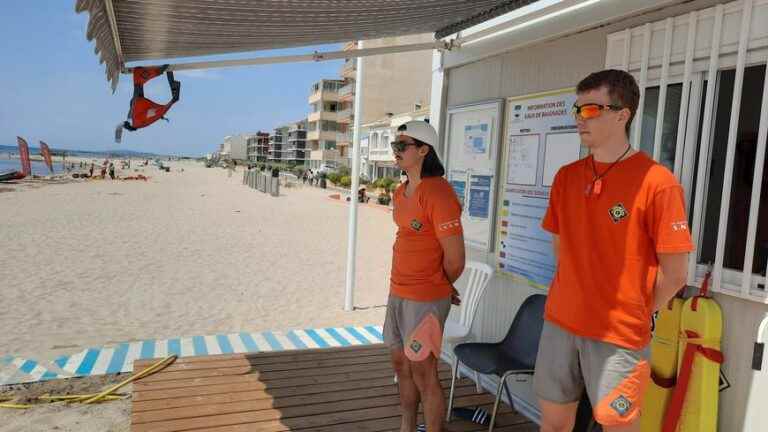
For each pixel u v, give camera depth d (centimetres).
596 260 199
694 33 261
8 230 1313
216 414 346
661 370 260
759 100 241
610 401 196
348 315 676
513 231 382
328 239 1421
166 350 488
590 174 205
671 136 278
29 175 4131
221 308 697
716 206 257
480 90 423
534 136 362
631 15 295
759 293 230
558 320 210
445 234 272
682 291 264
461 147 442
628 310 193
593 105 195
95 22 249
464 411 355
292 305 722
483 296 418
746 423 238
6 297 711
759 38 234
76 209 1897
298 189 3831
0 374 431
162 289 790
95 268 917
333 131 7069
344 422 343
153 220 1662
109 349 486
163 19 291
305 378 411
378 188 3672
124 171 6925
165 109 351
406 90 5588
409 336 282
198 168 11444
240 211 2094
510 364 320
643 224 190
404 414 309
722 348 247
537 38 357
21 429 343
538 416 353
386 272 994
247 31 341
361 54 417
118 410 371
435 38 446
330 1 289
